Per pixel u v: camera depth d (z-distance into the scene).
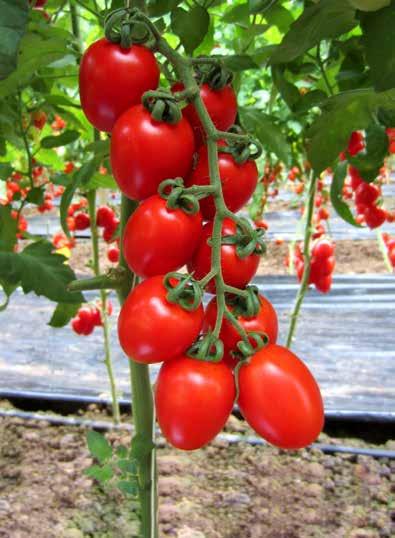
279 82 0.57
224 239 0.31
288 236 2.35
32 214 2.86
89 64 0.31
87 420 1.03
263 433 0.30
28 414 1.04
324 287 0.98
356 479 0.86
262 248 0.31
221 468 0.89
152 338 0.29
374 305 1.54
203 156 0.32
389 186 2.55
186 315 0.29
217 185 0.29
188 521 0.76
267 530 0.75
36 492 0.82
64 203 0.48
